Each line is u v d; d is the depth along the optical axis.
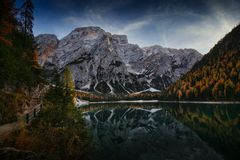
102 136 38.16
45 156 14.63
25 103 25.73
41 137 17.16
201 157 24.23
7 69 21.33
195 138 34.84
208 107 105.38
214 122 51.31
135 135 39.72
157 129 46.19
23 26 40.34
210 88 157.00
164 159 24.08
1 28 20.33
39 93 34.56
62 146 17.61
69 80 58.59
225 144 29.48
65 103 37.84
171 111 97.31
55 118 23.80
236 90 132.88
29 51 38.06
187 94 176.38
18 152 13.27
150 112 98.44
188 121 57.16
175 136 37.34
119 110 118.25
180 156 25.00
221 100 139.75
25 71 28.98
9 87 23.48
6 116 19.39
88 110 118.62
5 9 20.52
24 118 20.83
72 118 27.81
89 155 21.67
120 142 33.44
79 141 21.48
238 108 91.81
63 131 20.88
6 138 14.27
